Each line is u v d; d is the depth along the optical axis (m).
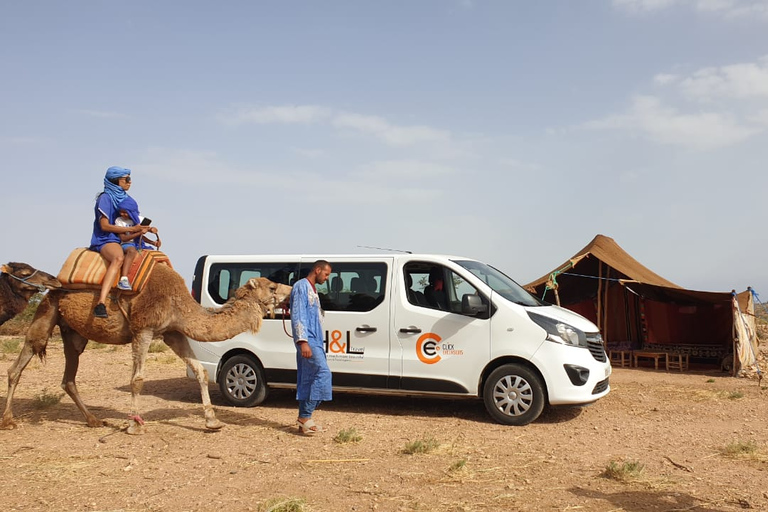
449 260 9.36
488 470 6.39
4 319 7.98
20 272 7.89
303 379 7.98
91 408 9.85
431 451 7.11
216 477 6.18
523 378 8.59
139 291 7.88
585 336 8.81
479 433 8.12
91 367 14.73
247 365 10.02
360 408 9.93
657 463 6.68
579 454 7.05
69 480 6.09
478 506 5.30
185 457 6.93
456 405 10.15
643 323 17.23
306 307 7.86
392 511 5.19
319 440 7.71
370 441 7.66
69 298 8.11
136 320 7.88
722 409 9.93
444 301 9.19
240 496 5.60
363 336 9.45
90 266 7.95
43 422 8.78
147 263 7.97
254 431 8.23
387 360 9.28
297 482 6.00
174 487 5.86
